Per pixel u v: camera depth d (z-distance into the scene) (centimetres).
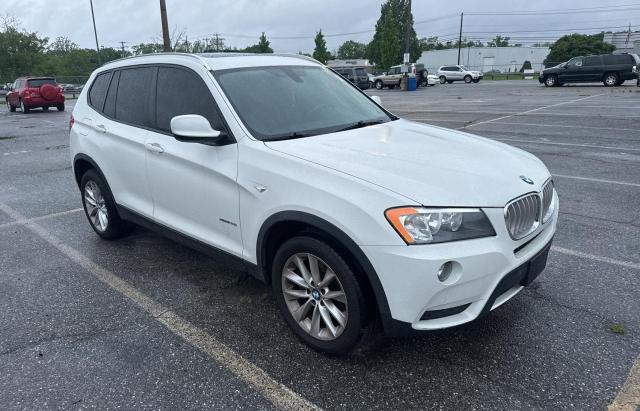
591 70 2894
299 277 313
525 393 272
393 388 279
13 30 4444
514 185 290
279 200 299
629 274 409
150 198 420
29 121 1980
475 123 1366
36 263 470
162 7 1994
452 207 260
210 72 373
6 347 329
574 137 1075
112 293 404
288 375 293
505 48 7081
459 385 280
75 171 530
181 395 279
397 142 343
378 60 7038
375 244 258
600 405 261
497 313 353
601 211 572
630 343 314
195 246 385
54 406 272
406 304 258
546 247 315
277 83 393
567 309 356
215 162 343
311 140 335
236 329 345
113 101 470
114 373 300
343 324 291
